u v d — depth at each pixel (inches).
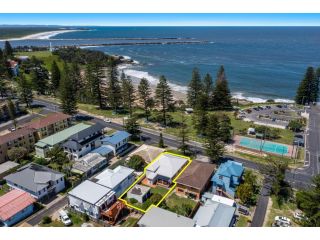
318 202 1574.8
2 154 2349.9
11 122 3225.9
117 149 2482.8
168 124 3299.7
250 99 4805.6
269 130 2923.2
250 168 2266.2
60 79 4195.4
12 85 4635.8
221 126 2842.0
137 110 3818.9
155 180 2053.4
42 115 3467.0
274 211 1749.5
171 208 1733.5
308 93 4217.5
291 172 2209.6
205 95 3885.3
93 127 2647.6
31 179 1891.0
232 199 1852.9
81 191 1764.3
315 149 2615.7
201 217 1565.0
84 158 2249.0
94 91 3843.5
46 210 1765.5
